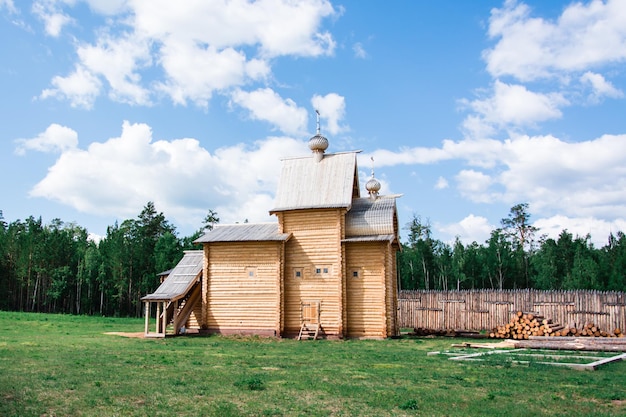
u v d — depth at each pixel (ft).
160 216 313.32
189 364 62.54
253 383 45.96
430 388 46.47
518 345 90.53
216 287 119.96
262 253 118.01
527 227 326.85
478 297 142.00
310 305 115.44
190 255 131.13
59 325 137.90
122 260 279.69
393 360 68.95
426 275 286.46
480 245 299.58
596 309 126.31
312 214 119.14
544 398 42.19
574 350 85.40
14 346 79.97
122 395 42.06
